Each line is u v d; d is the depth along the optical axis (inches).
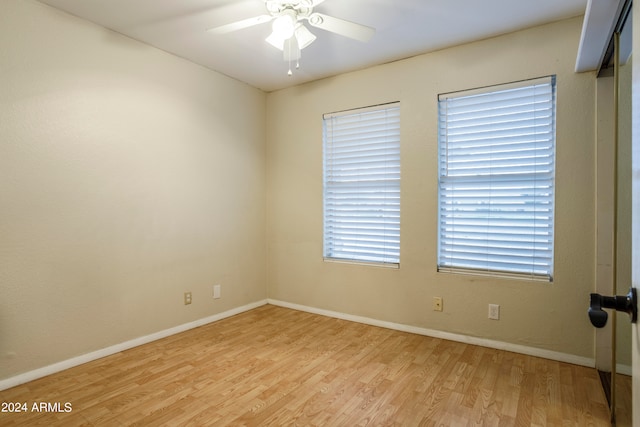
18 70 87.4
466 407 78.5
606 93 93.2
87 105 100.2
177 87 123.0
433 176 118.9
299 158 150.3
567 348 99.8
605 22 69.4
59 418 74.1
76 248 98.3
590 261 96.9
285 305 155.8
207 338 119.3
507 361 100.7
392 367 97.7
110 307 105.7
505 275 108.9
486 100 111.0
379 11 94.3
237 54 121.7
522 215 106.7
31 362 90.0
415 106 121.7
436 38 109.1
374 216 133.4
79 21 98.0
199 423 72.9
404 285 125.4
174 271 122.9
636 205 29.1
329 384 88.6
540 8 92.9
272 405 79.4
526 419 74.2
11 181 86.6
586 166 96.6
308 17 84.2
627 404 64.7
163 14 96.7
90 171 101.0
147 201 114.8
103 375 92.7
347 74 136.8
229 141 142.0
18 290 88.0
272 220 158.9
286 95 153.5
